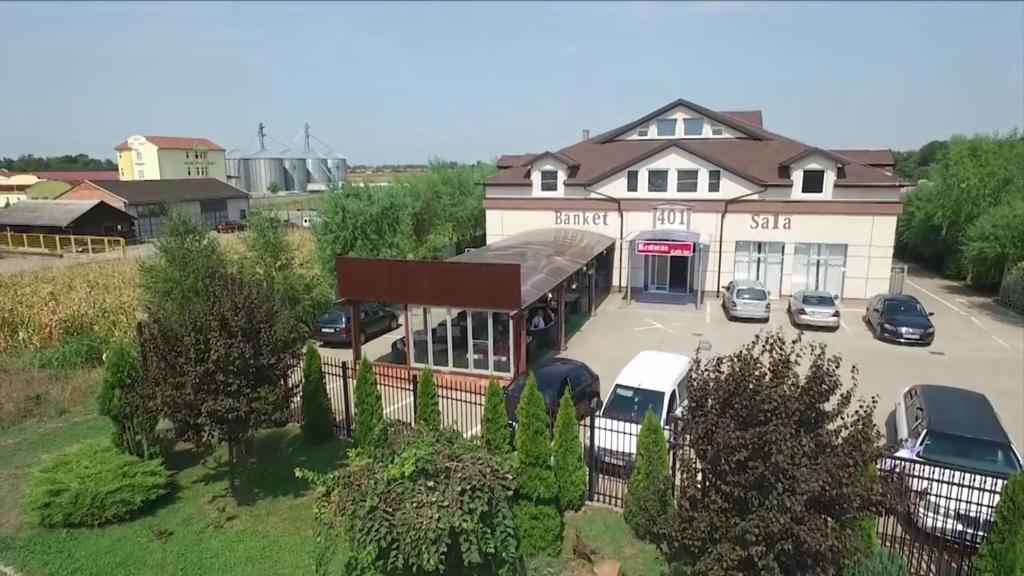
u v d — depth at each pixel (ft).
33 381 56.49
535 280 60.64
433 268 56.13
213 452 43.27
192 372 32.24
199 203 198.18
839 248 89.15
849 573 23.70
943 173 117.39
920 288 105.91
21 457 42.37
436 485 24.07
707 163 91.91
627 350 68.13
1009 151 114.32
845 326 77.56
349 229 94.38
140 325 35.29
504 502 25.95
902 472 25.25
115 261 110.52
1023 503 23.57
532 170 101.24
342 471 25.59
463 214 143.23
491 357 57.57
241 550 31.42
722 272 94.12
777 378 21.34
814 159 87.71
